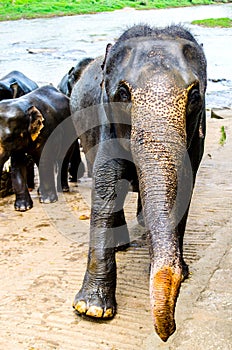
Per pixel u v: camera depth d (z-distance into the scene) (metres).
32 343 3.32
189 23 32.66
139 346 3.23
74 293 3.94
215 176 6.73
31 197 6.66
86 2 45.00
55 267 4.43
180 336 3.12
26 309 3.73
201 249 4.57
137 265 4.35
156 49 2.94
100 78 4.14
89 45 24.22
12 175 6.15
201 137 3.47
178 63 2.89
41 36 27.94
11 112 5.79
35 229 5.44
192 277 3.95
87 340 3.32
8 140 5.79
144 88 2.77
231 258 4.17
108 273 3.55
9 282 4.18
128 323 3.48
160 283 2.30
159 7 45.81
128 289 3.93
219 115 10.95
